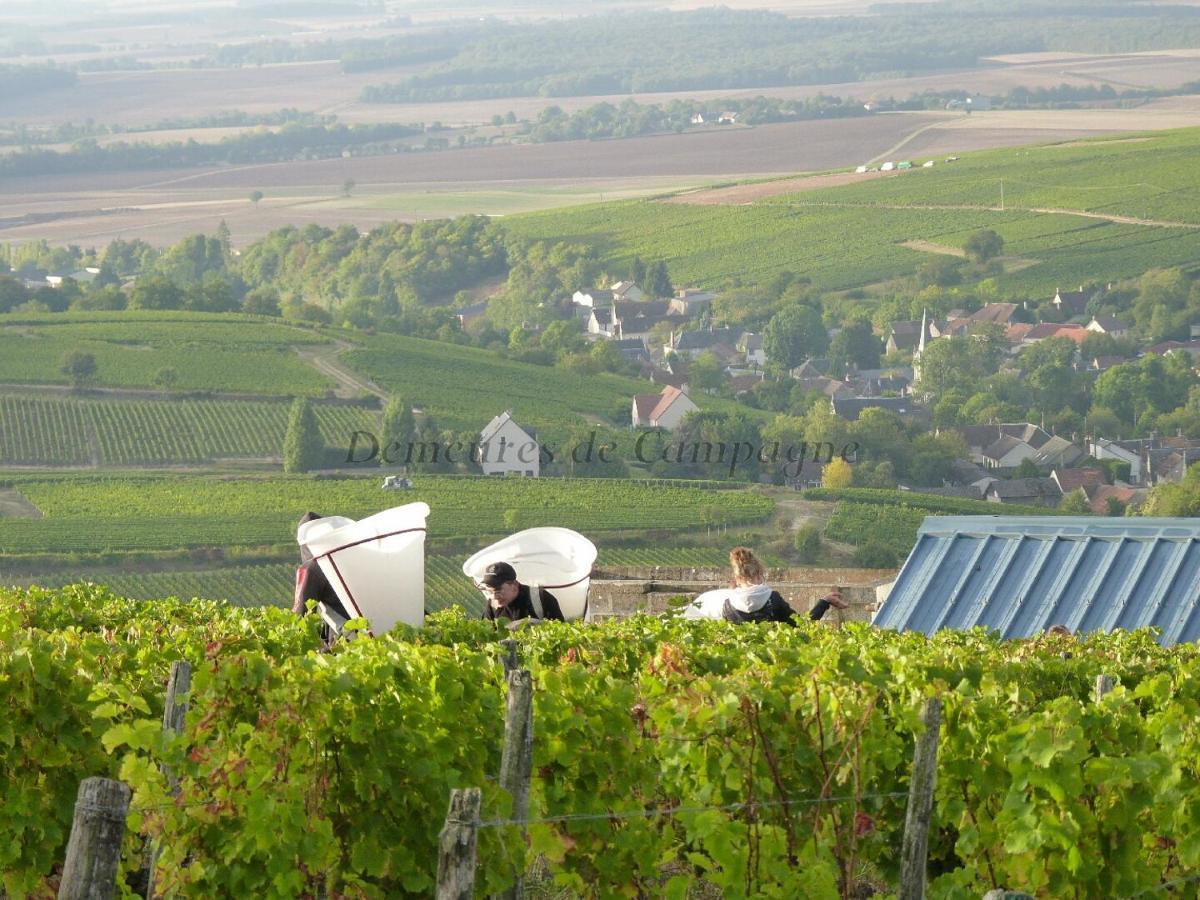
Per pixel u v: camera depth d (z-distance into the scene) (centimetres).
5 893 2005
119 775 1769
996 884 1947
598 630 3253
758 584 3612
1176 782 1831
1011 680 2533
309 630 2753
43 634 2309
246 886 1772
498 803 1761
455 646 2314
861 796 1936
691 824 1920
